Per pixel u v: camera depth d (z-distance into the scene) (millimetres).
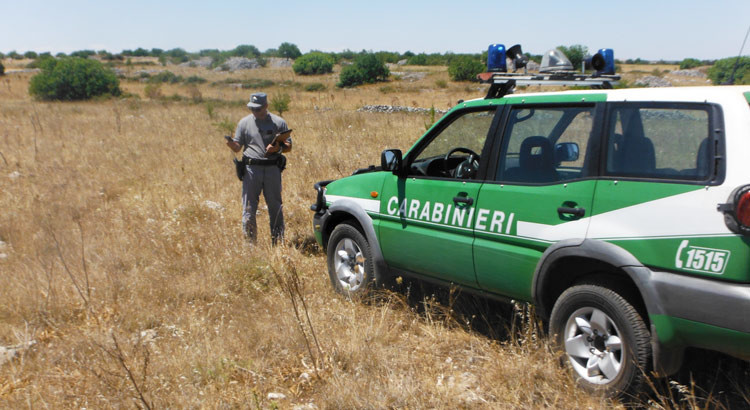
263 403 3473
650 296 3008
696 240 2863
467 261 4016
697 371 3611
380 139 13172
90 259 5906
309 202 8289
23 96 38094
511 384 3564
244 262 5672
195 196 8445
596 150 3336
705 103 2992
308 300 5023
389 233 4613
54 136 14977
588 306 3363
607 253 3160
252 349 4184
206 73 70688
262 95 6262
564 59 4289
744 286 2738
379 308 4750
